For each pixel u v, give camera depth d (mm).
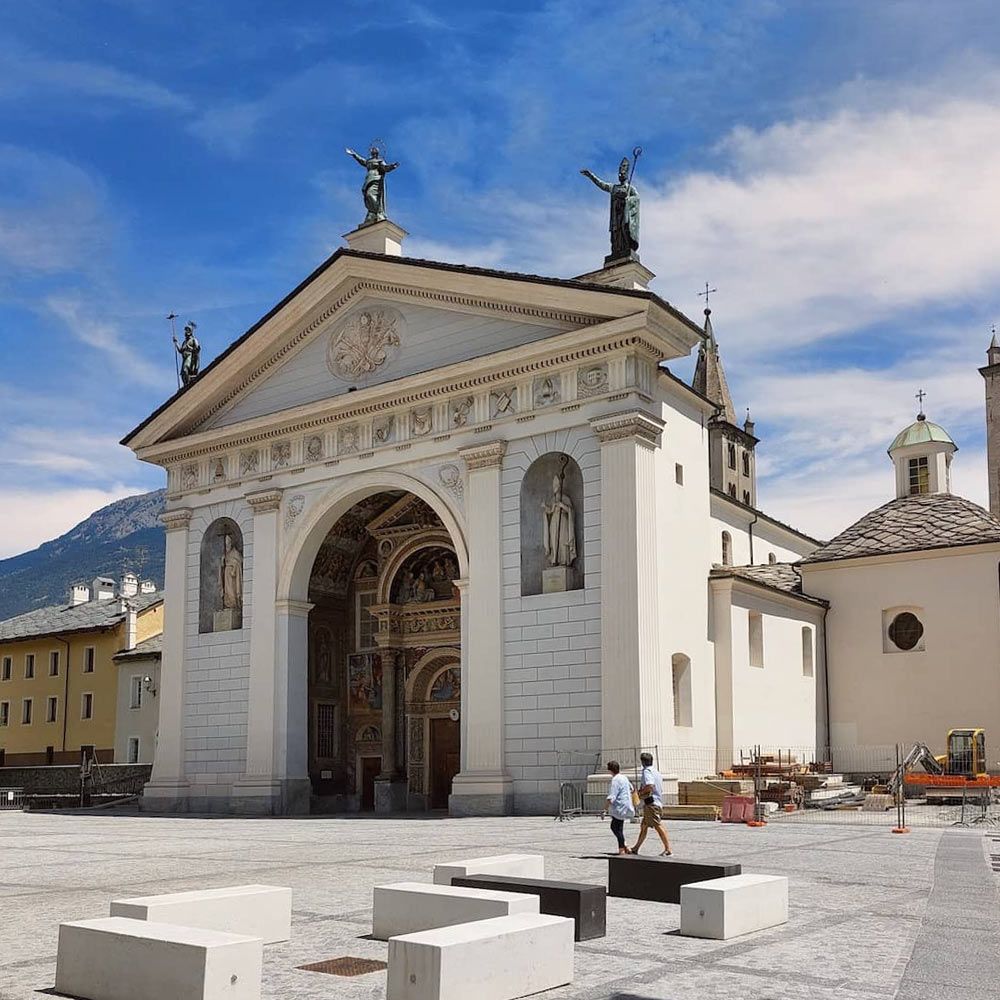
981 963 9969
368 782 45500
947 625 42781
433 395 38375
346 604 46438
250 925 10898
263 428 42906
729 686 36594
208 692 43531
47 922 12859
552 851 20672
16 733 71562
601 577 33375
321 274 41469
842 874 16750
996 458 64812
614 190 36812
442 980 8023
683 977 9391
